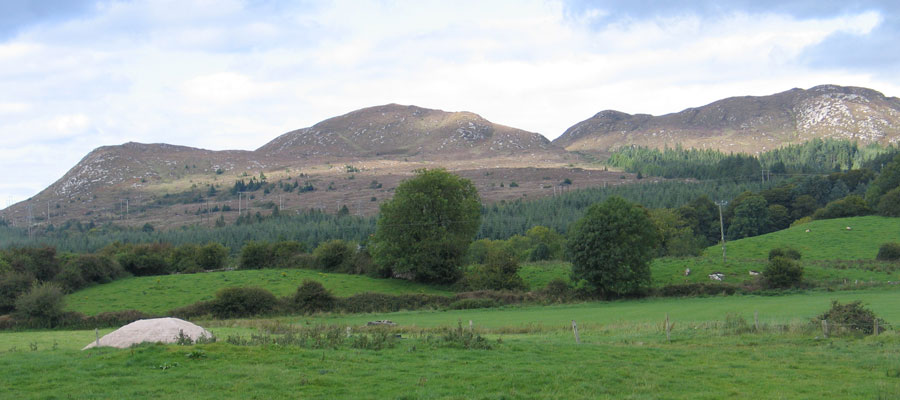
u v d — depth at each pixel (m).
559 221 158.62
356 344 26.73
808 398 19.41
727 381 21.92
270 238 157.00
